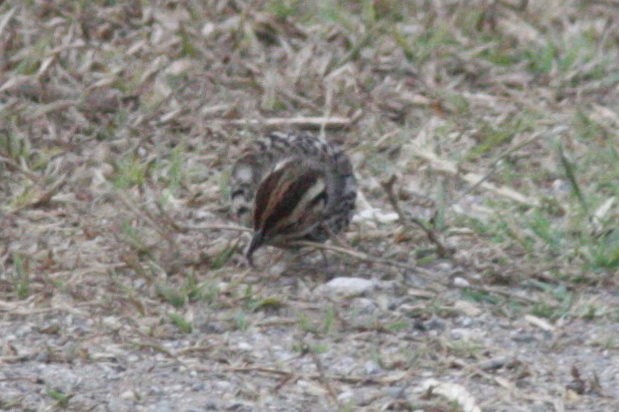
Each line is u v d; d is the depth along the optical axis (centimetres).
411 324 1130
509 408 1011
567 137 1464
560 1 1745
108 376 1034
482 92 1569
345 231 1275
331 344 1092
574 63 1619
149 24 1577
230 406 998
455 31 1650
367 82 1546
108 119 1427
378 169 1396
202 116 1447
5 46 1498
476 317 1147
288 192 1147
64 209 1285
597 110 1536
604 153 1442
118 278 1173
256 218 1145
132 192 1318
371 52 1586
